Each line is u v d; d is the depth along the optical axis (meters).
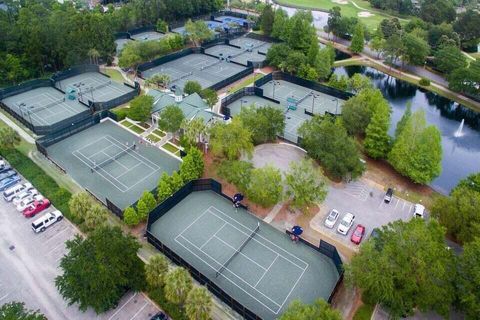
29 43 140.50
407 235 65.38
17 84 140.75
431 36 185.50
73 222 81.44
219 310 65.50
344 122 110.12
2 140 97.88
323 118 108.88
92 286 59.75
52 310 65.00
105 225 72.06
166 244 77.19
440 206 78.94
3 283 69.31
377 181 97.38
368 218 85.38
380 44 179.00
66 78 147.88
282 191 84.12
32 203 84.75
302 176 83.25
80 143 108.38
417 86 160.50
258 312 65.12
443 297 59.97
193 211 85.56
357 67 181.75
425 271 60.94
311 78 147.75
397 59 181.50
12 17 164.50
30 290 68.31
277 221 83.94
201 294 58.75
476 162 115.12
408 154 93.44
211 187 91.19
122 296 66.94
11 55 137.75
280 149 107.19
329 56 151.00
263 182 81.19
